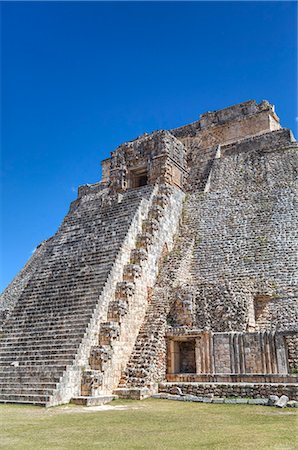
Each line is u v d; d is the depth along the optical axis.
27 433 9.34
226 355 17.06
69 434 9.20
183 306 19.62
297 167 29.23
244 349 16.83
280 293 19.56
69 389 15.31
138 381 17.03
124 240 21.92
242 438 8.52
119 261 20.89
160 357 18.05
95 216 25.91
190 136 41.88
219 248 24.17
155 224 23.98
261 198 27.20
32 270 34.59
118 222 23.95
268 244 22.95
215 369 17.06
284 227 23.80
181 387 16.22
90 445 8.03
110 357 17.06
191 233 26.34
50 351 17.11
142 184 32.78
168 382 17.11
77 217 26.89
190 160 35.44
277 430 9.36
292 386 13.97
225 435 8.87
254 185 29.19
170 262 23.44
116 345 17.70
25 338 18.48
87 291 19.42
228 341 17.22
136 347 18.62
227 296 19.23
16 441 8.45
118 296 19.64
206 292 19.84
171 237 25.86
